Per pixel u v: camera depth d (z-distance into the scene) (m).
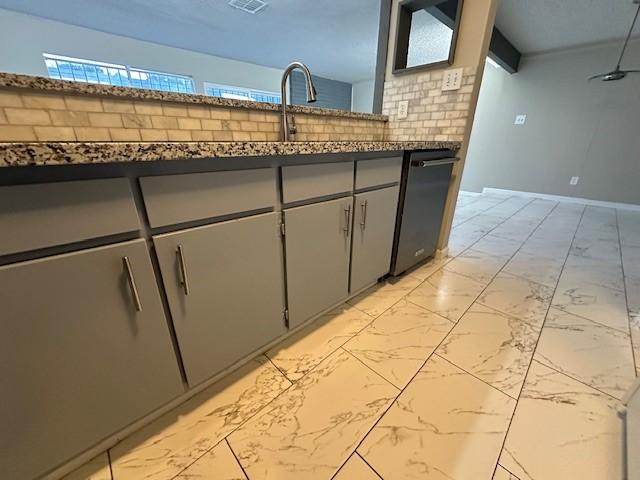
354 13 3.28
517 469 0.78
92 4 3.06
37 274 0.55
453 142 1.75
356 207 1.28
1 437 0.59
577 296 1.67
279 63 5.64
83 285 0.62
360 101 7.68
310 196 1.06
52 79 0.85
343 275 1.37
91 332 0.65
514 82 4.39
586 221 3.28
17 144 0.44
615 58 3.60
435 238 2.04
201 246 0.79
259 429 0.89
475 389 1.03
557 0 2.56
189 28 3.73
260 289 1.00
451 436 0.87
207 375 0.93
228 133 1.27
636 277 1.91
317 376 1.10
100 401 0.71
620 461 0.79
